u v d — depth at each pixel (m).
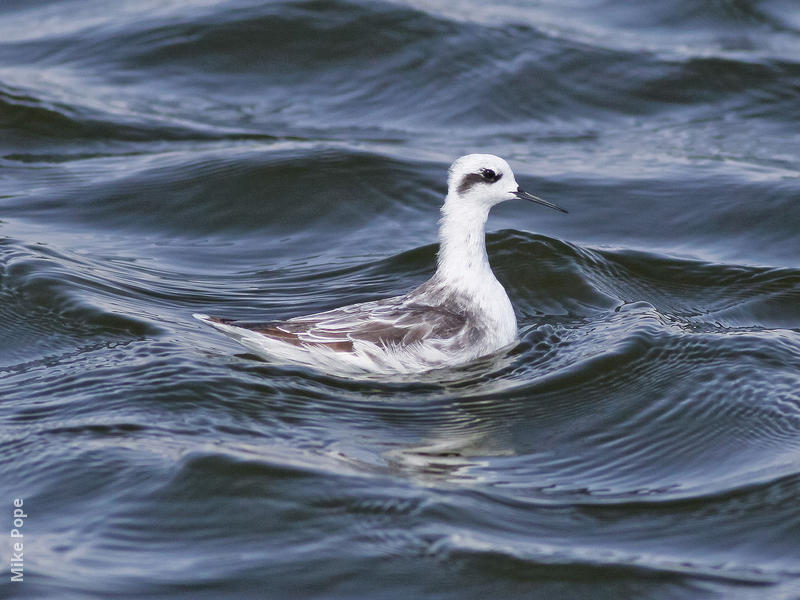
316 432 10.69
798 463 10.34
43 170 19.06
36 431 10.36
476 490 9.77
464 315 12.61
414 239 16.75
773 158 19.83
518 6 27.00
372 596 8.33
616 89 22.81
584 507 9.62
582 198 18.33
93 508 9.22
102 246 16.11
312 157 18.92
